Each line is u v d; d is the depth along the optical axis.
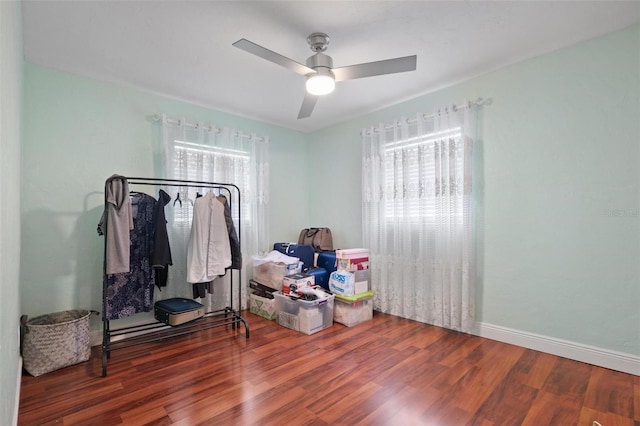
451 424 1.62
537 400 1.82
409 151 3.24
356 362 2.30
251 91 3.11
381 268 3.47
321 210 4.38
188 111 3.35
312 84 2.18
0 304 0.95
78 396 1.90
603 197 2.19
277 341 2.72
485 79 2.76
